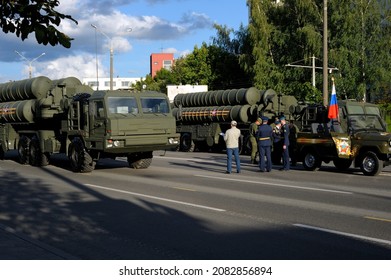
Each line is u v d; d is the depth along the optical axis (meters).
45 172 18.77
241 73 61.19
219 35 61.62
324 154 18.31
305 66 44.94
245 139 28.19
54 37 5.79
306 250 7.21
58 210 10.77
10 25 5.86
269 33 49.81
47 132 20.84
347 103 18.53
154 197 12.35
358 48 45.62
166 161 23.42
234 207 10.84
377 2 45.72
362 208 10.69
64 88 21.08
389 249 7.25
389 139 16.62
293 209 10.57
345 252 7.08
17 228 9.01
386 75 44.28
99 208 10.97
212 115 30.50
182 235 8.27
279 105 28.33
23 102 21.98
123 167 20.41
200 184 14.82
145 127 17.80
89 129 17.98
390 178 16.39
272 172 18.30
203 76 70.69
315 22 47.91
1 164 22.59
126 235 8.36
